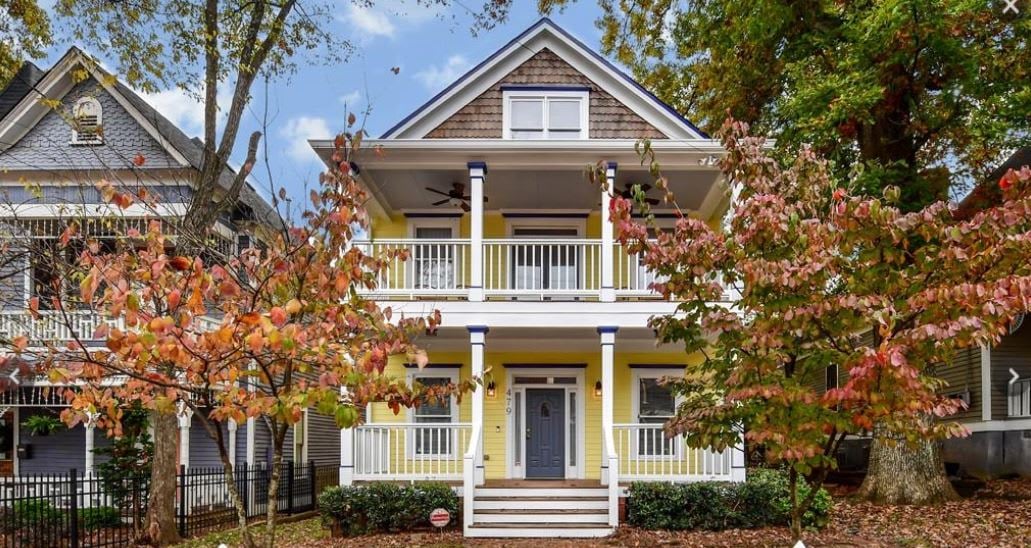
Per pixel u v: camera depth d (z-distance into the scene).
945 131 15.96
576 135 14.80
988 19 14.26
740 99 17.64
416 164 13.12
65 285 9.15
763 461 16.62
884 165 15.58
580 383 15.41
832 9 14.91
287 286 5.78
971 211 15.01
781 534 11.46
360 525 12.13
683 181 13.99
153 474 11.84
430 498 12.22
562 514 12.30
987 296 5.36
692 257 6.66
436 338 14.98
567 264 13.30
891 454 14.98
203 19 12.64
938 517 12.91
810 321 6.03
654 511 12.04
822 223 6.29
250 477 14.73
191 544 11.47
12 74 13.31
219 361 5.22
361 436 12.90
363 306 6.20
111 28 12.23
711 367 6.95
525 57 14.98
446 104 14.81
